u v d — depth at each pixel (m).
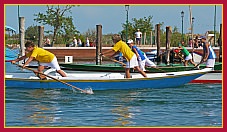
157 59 66.75
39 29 63.84
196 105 27.78
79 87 33.03
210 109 26.39
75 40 81.69
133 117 23.83
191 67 42.91
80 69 43.75
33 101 28.42
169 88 35.72
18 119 22.94
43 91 32.34
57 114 24.38
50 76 32.97
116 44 35.00
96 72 43.25
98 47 59.53
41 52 33.09
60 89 33.12
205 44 39.47
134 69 36.25
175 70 42.72
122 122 22.55
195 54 69.69
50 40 89.12
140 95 31.67
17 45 69.31
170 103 28.44
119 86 33.91
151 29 93.31
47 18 88.25
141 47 76.88
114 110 25.77
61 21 89.19
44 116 23.83
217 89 35.72
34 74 34.28
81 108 26.28
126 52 34.69
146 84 34.88
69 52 77.50
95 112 25.08
